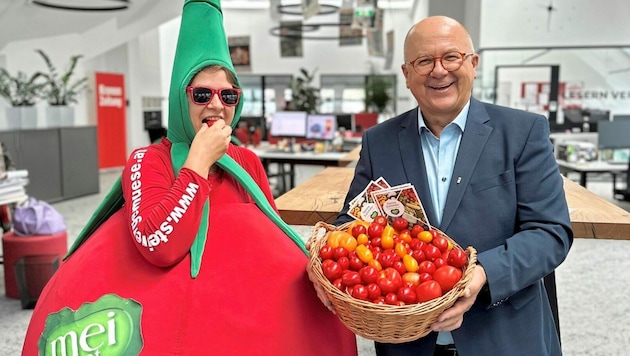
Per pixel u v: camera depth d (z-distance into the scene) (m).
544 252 1.31
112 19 9.76
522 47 9.32
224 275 1.32
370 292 1.14
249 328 1.28
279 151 6.90
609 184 8.78
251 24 14.71
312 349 1.35
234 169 1.50
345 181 2.68
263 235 1.43
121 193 1.54
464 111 1.46
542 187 1.38
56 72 9.72
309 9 8.13
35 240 3.71
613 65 9.87
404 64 1.45
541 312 1.49
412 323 1.12
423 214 1.38
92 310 1.27
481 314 1.43
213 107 1.38
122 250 1.37
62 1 7.79
